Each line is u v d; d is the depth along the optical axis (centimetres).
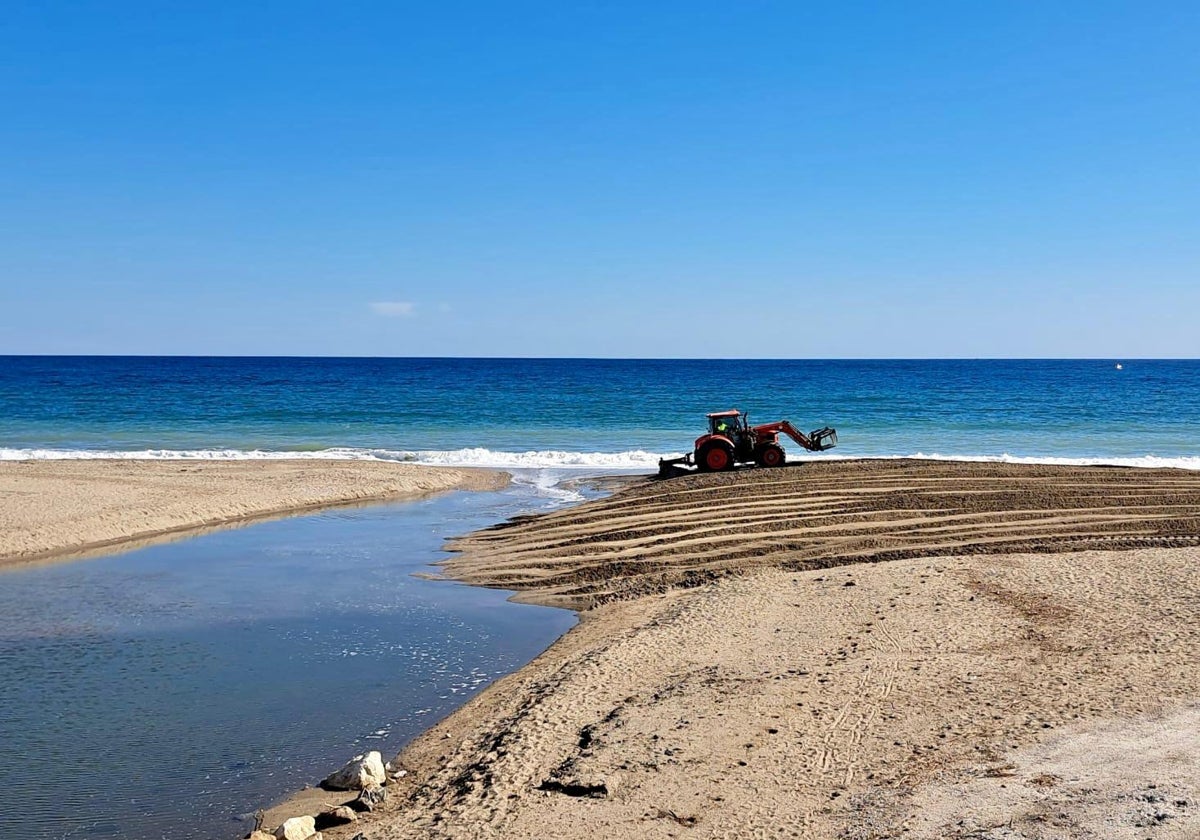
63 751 991
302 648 1351
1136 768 800
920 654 1152
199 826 834
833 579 1548
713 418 3014
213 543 2102
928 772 820
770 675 1099
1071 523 2008
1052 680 1042
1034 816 722
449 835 759
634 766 859
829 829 730
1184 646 1141
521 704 1069
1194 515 2070
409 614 1528
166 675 1231
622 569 1750
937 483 2511
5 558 1925
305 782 923
